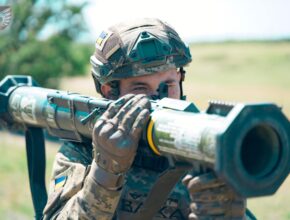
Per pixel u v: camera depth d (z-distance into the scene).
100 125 4.11
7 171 20.72
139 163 4.75
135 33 4.98
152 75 4.96
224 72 64.88
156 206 4.30
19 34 37.41
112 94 5.15
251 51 74.06
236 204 3.73
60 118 4.96
